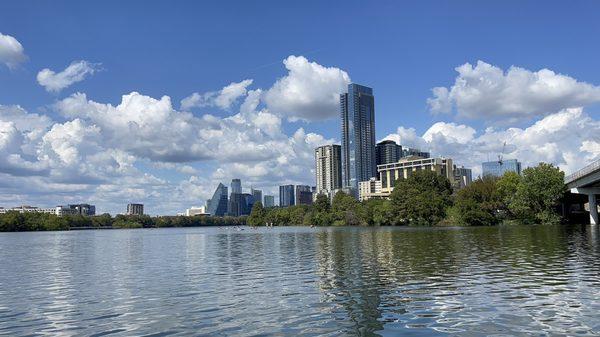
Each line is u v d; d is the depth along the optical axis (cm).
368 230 15488
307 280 3794
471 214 15800
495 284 3309
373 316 2431
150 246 9800
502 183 15850
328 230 17600
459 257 5206
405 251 6231
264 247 8356
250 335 2145
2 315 2753
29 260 6738
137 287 3703
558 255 5134
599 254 5159
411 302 2752
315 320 2383
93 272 4916
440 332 2098
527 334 2039
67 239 15238
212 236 15425
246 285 3634
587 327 2127
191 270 4809
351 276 3925
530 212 15112
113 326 2408
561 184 14350
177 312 2678
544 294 2895
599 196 15550
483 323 2230
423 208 17938
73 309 2888
